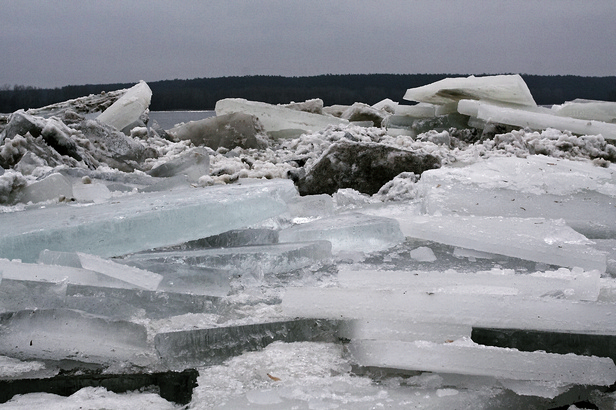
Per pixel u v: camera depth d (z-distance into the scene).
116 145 7.07
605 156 7.14
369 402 2.10
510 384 2.24
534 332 2.45
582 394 2.26
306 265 3.25
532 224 3.66
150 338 2.52
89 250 3.12
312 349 2.47
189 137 9.20
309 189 5.75
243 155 7.98
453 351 2.27
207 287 2.83
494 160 5.12
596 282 2.65
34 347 2.46
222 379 2.27
